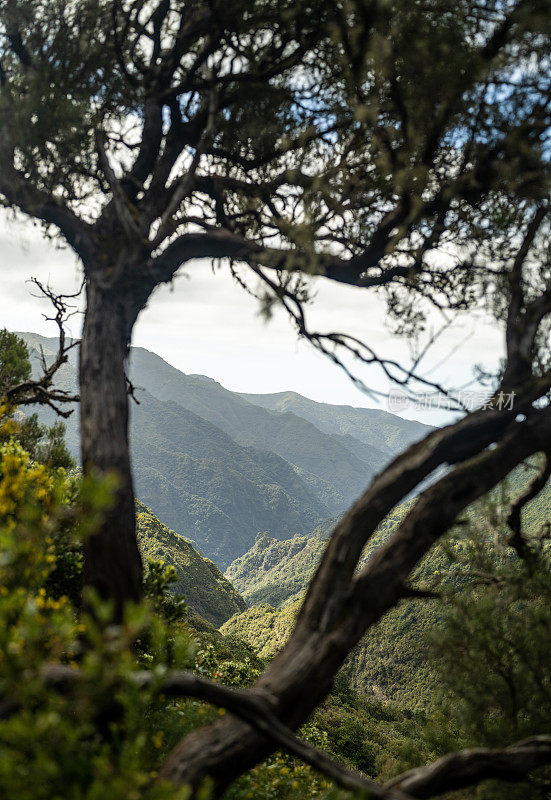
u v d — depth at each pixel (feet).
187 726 12.19
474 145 10.36
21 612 6.43
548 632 12.07
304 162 12.56
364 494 9.52
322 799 13.55
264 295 11.80
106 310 11.02
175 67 12.02
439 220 11.68
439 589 13.66
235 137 13.10
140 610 5.76
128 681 5.82
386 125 10.68
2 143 11.68
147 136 12.35
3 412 17.03
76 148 11.65
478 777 8.36
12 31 11.76
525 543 13.38
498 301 11.99
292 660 8.40
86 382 10.64
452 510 9.21
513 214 12.01
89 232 11.94
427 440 9.87
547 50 9.50
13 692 5.79
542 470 12.60
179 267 11.99
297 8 10.58
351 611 8.69
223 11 11.00
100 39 12.21
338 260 11.59
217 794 7.61
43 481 9.98
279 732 7.45
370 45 9.48
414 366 11.28
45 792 5.46
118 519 9.69
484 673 12.50
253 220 14.05
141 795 5.62
